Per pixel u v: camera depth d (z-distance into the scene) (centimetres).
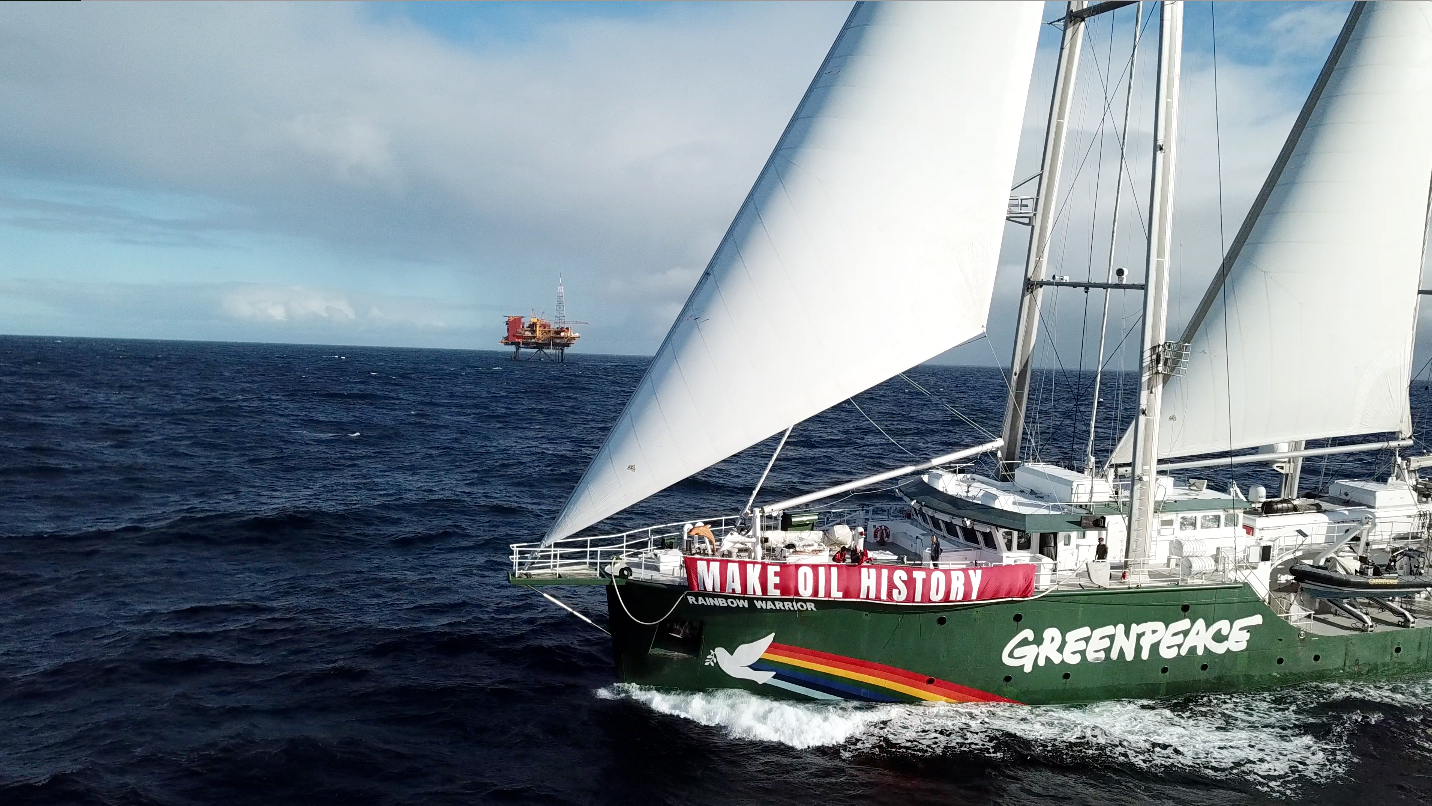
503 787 1769
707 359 1844
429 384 14612
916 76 1786
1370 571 2245
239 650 2439
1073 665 2030
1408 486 2489
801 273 1817
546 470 5634
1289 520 2306
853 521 2536
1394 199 2167
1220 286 2283
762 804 1702
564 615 2748
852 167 1805
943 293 1848
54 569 3148
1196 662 2095
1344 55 2117
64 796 1702
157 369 16050
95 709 2073
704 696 2078
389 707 2112
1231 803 1728
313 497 4516
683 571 2006
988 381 17812
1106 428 7300
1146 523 2066
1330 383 2286
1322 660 2180
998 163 1820
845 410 9531
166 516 3975
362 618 2706
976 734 1942
